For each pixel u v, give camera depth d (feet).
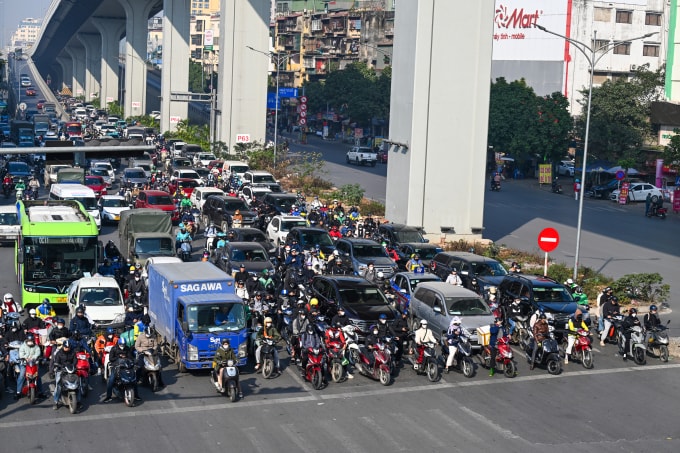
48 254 137.49
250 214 213.87
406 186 205.46
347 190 271.08
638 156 365.61
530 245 214.07
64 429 86.79
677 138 305.53
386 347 106.83
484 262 155.12
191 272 114.73
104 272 147.23
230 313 107.24
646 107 391.65
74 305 125.08
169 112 524.11
